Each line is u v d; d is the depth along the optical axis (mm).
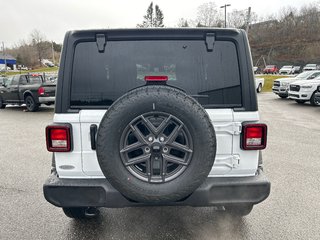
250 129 2373
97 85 2424
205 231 2932
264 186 2414
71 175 2430
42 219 3184
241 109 2400
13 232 2924
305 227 2980
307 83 13312
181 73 2471
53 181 2408
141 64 2459
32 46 84438
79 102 2414
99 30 2387
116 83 2443
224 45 2445
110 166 2139
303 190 3883
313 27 75812
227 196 2398
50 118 10648
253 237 2818
